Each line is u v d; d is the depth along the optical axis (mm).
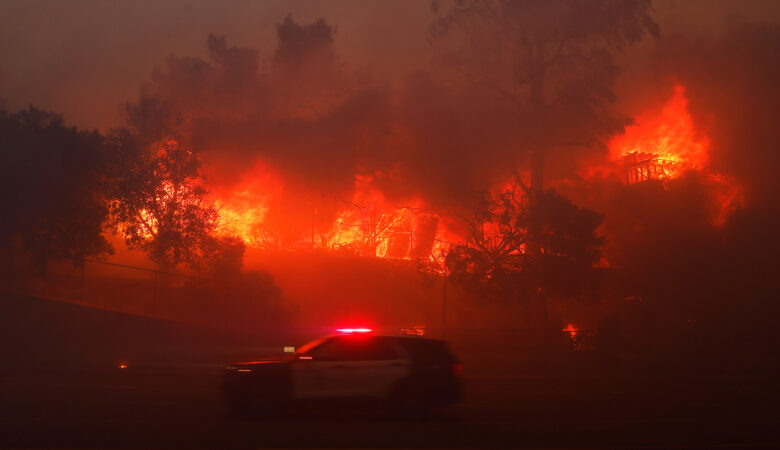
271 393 13820
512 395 19047
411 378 14062
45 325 29031
